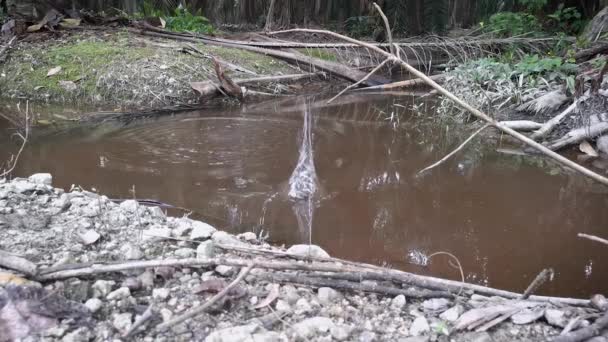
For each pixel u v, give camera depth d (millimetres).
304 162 4797
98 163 4617
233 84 7105
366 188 4316
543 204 4160
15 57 7410
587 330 2172
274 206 3867
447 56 9617
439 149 5480
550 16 9938
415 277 2568
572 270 3141
